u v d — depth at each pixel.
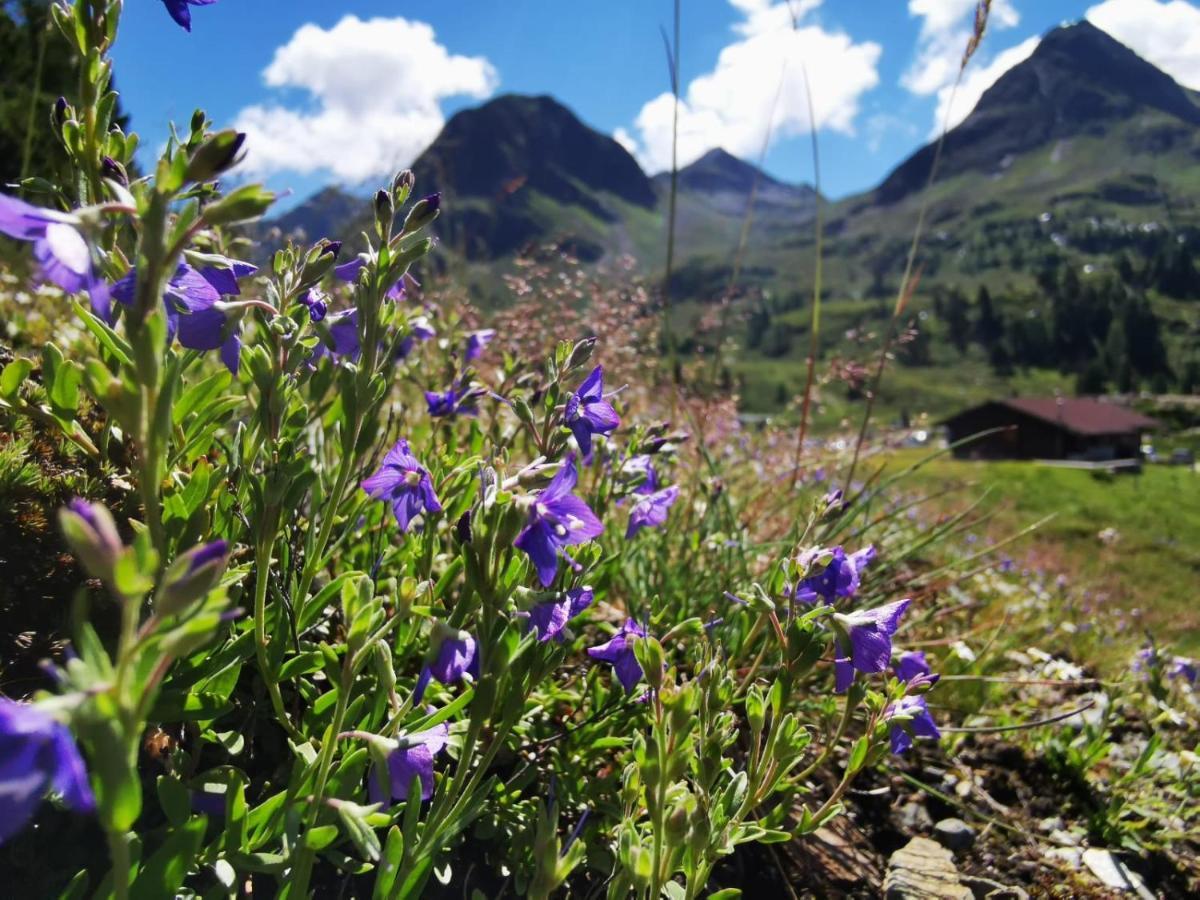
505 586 1.62
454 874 2.10
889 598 3.94
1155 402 82.81
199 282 1.61
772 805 2.72
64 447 2.18
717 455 5.35
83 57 1.76
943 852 2.77
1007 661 4.33
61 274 1.17
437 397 2.89
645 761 1.58
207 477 1.81
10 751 0.92
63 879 1.63
